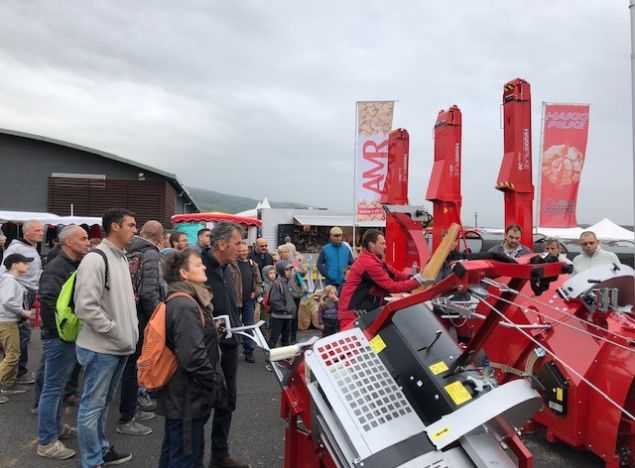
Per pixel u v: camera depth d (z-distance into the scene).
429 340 2.53
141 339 4.47
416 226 8.02
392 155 9.02
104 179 21.53
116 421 4.78
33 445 4.16
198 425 2.94
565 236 16.69
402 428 2.22
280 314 7.32
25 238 6.44
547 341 3.90
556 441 4.07
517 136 5.92
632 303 3.83
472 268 2.24
